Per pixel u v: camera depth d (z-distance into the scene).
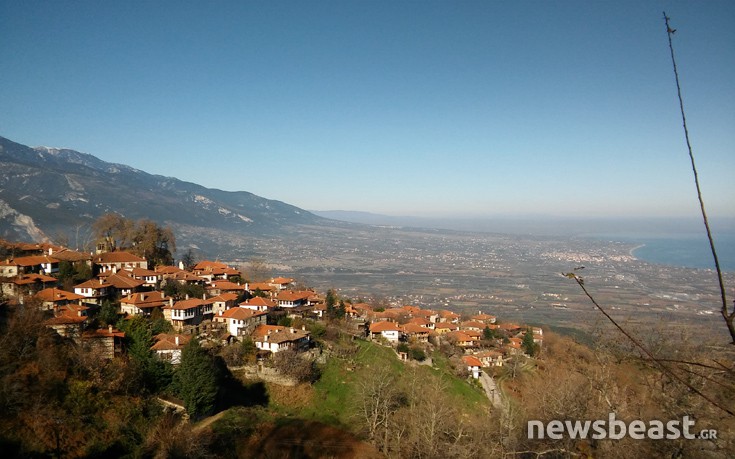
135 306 70.56
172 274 91.38
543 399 49.22
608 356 43.91
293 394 62.41
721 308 5.68
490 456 41.72
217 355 65.62
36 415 41.91
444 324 115.06
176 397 53.97
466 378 84.19
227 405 57.47
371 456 51.22
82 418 44.38
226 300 80.81
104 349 55.19
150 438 45.72
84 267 82.69
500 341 110.81
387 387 62.81
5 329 49.03
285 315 86.44
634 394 40.31
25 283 68.50
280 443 50.81
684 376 30.89
